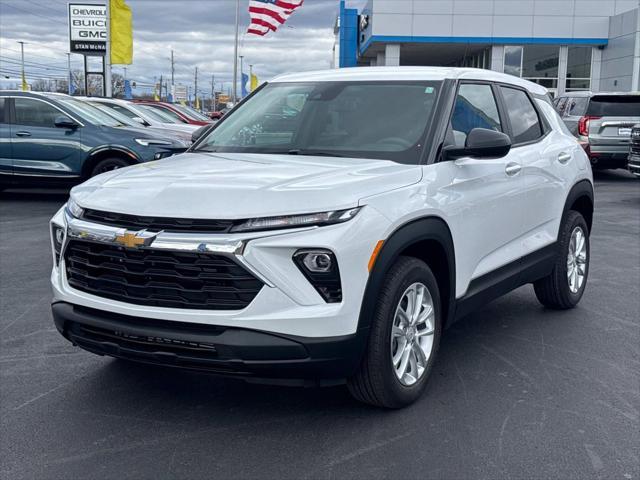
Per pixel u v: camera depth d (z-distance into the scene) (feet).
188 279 11.04
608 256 26.86
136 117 50.55
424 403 13.23
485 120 15.88
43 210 38.01
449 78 15.23
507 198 15.74
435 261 13.70
